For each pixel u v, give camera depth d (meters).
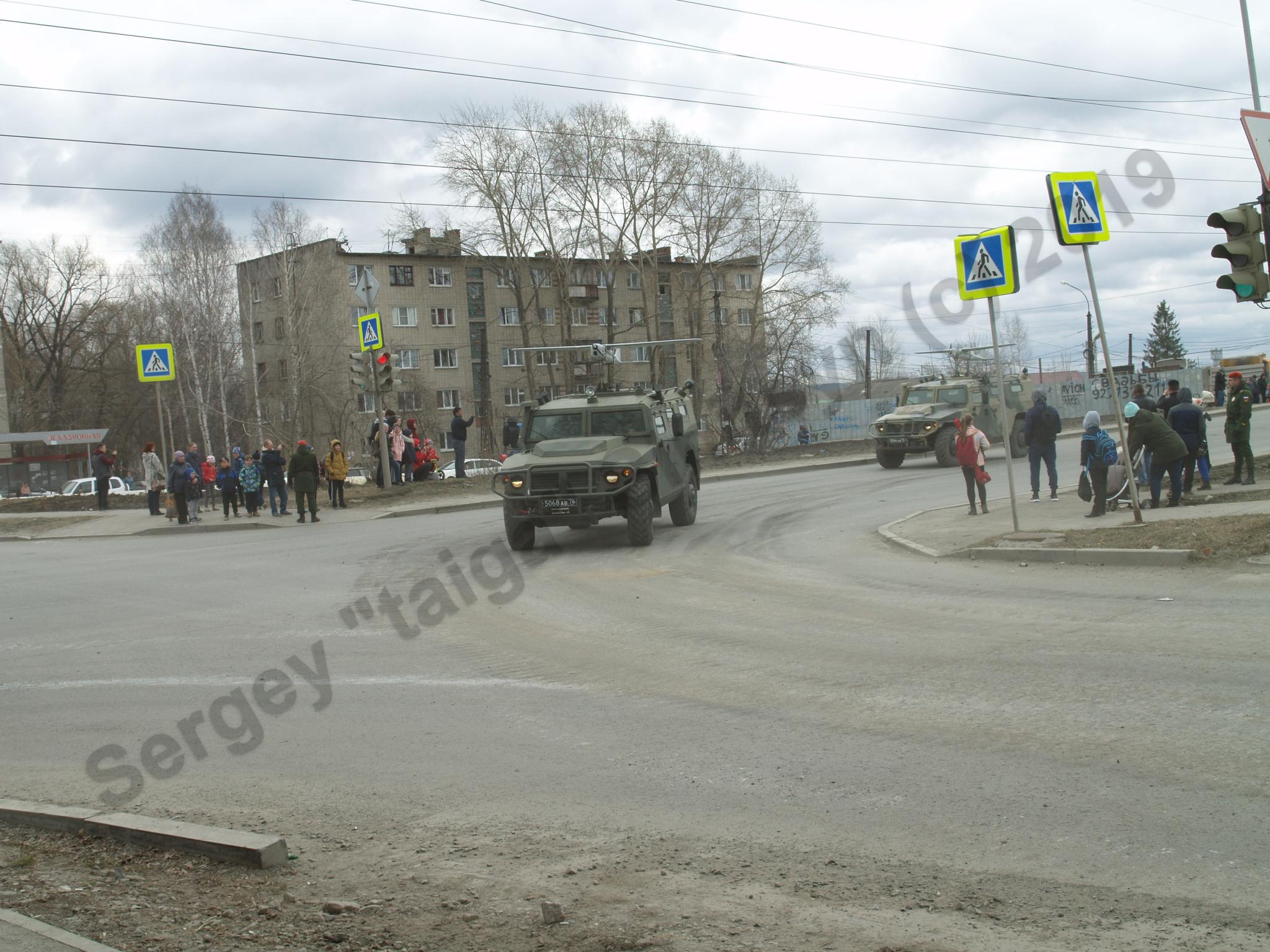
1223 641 7.71
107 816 5.27
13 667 9.71
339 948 3.87
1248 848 4.22
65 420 64.62
